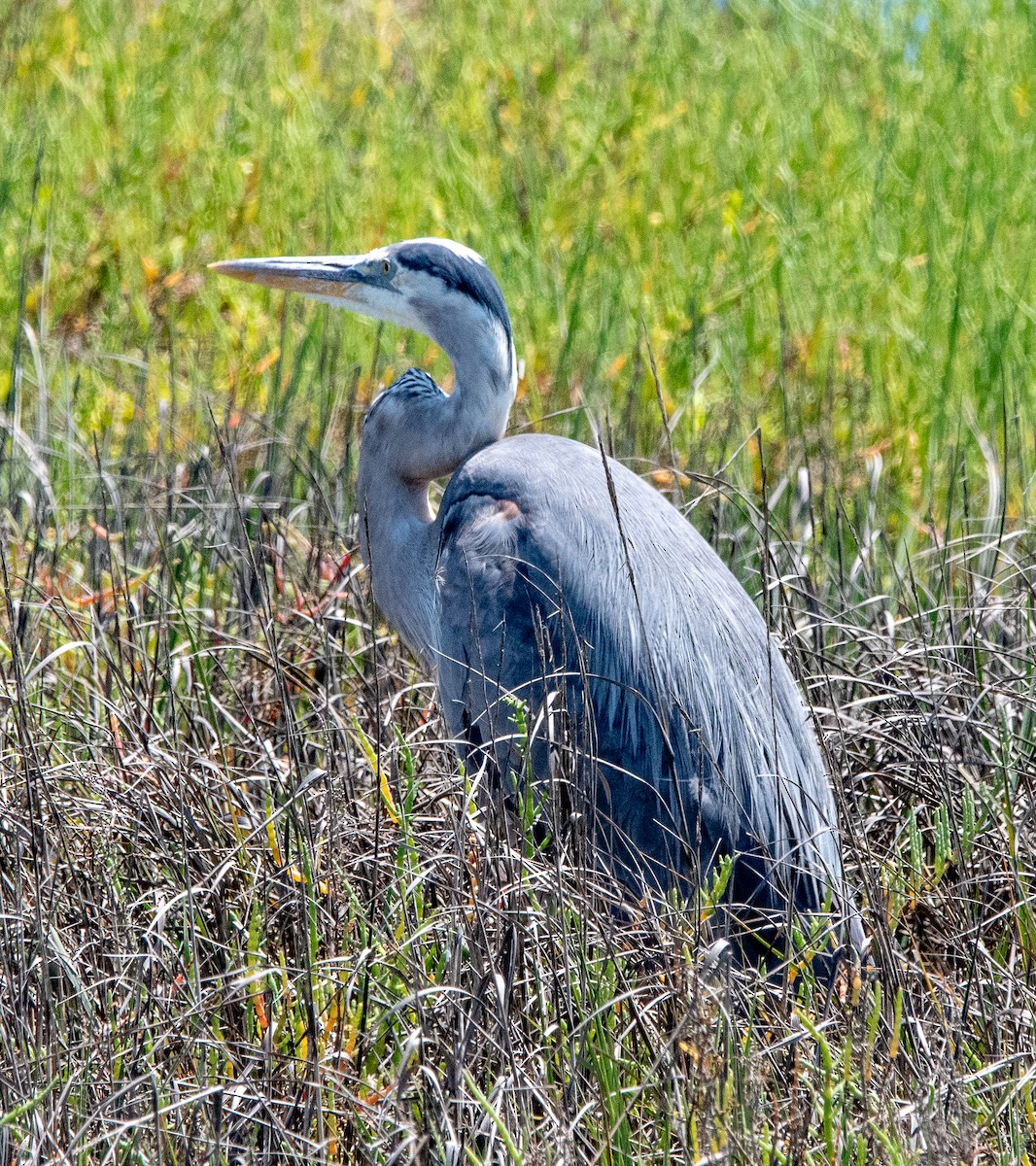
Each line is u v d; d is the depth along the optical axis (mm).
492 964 6652
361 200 18109
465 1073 6113
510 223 17844
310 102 20734
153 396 14406
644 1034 6602
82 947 7090
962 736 9391
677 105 21047
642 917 7238
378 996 7000
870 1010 6855
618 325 15656
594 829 7590
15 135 18625
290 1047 6688
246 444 12078
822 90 22188
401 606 9789
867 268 17281
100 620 9766
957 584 11531
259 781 8586
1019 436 13305
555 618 8195
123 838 8102
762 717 8242
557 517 8398
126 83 20781
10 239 16859
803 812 8250
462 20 25078
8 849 7582
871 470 13109
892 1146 5797
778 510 12602
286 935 7469
